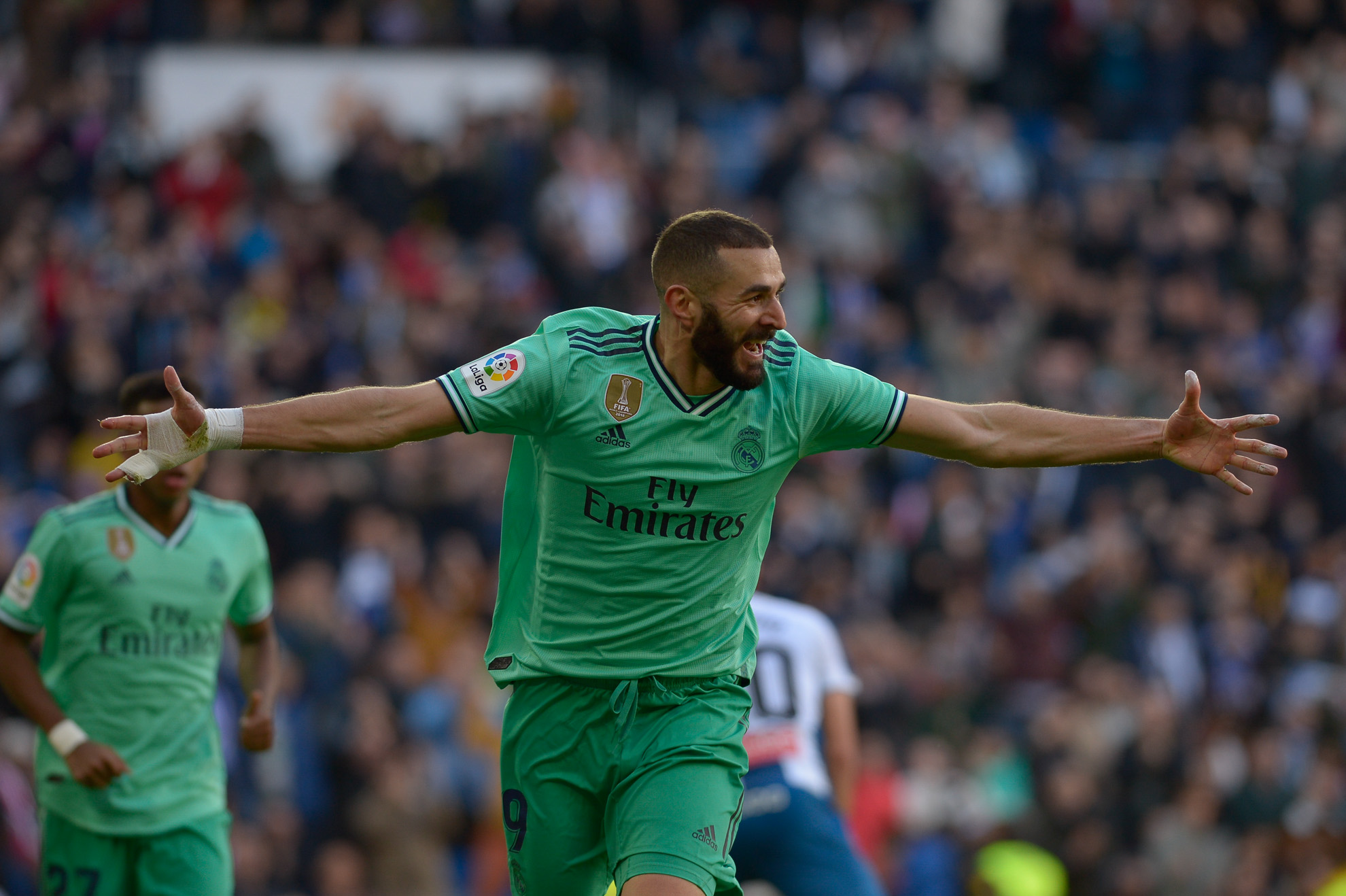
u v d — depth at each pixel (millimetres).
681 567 13516
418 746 33094
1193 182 52219
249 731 17953
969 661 37875
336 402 12648
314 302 45531
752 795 20000
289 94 54125
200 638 17422
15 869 27734
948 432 13656
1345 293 50438
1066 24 57125
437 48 54375
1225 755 37344
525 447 14156
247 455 38719
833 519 40688
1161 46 56531
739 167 55438
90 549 16953
